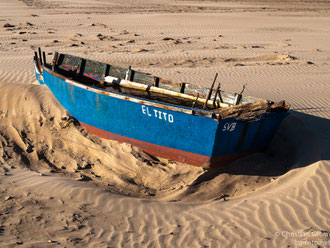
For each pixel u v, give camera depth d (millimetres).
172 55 18953
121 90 10141
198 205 6363
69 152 8289
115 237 5266
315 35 26500
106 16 33031
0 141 8484
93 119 8656
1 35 22828
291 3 56906
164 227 5602
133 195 6766
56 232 5266
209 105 9000
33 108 9406
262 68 16469
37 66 11680
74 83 8664
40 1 44688
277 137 8625
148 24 29625
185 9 41656
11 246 4867
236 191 6871
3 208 5797
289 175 6938
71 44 20438
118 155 7934
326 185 6227
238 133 7219
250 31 27922
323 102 11227
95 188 6676
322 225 5367
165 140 7641
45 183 6758
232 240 5215
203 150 7238
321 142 7801
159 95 9688
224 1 56188
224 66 16875
